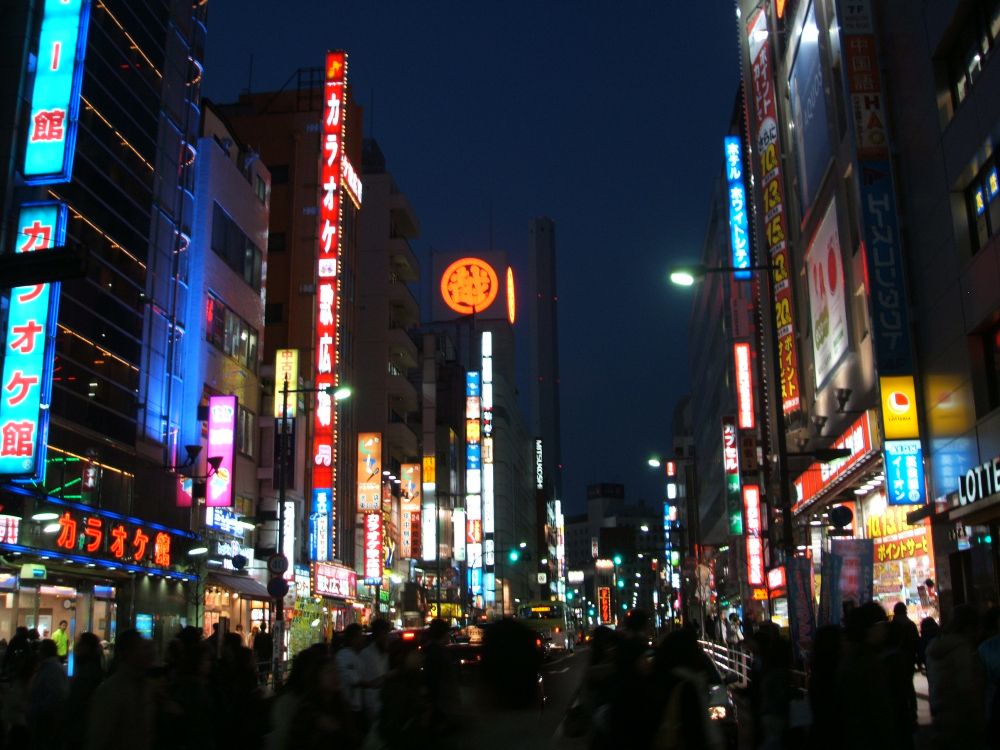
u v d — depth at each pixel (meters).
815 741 8.22
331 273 52.56
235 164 44.81
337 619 55.91
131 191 34.88
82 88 31.84
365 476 62.06
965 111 22.83
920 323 26.33
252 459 44.94
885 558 34.25
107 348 32.41
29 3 28.66
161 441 35.84
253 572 43.50
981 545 22.95
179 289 38.38
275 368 47.03
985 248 22.02
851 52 28.06
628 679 6.39
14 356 25.70
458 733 4.53
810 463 39.12
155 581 34.19
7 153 27.41
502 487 136.75
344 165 60.62
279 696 8.09
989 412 22.12
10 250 26.80
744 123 50.72
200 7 41.59
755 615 48.44
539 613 72.81
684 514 118.25
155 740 9.62
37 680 12.88
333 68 55.06
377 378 72.69
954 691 9.53
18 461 25.16
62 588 29.22
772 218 41.69
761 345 45.94
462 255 153.00
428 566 85.31
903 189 27.12
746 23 47.97
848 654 8.19
